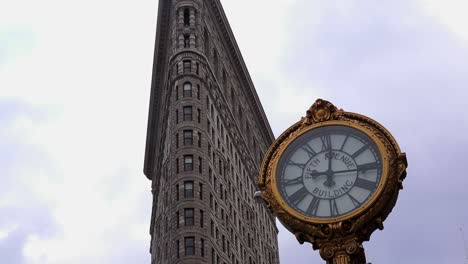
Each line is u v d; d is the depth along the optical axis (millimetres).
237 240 108938
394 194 9727
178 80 107438
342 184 9930
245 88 141500
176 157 99062
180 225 91750
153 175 143375
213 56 121250
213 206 98625
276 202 10055
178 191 95375
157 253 113750
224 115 118125
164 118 118438
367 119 10320
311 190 10008
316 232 9742
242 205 118125
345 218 9625
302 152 10328
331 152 10203
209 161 101875
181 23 114562
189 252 89312
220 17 127938
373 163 9930
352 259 9664
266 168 10406
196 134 101312
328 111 10594
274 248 137750
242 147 127438
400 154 9820
